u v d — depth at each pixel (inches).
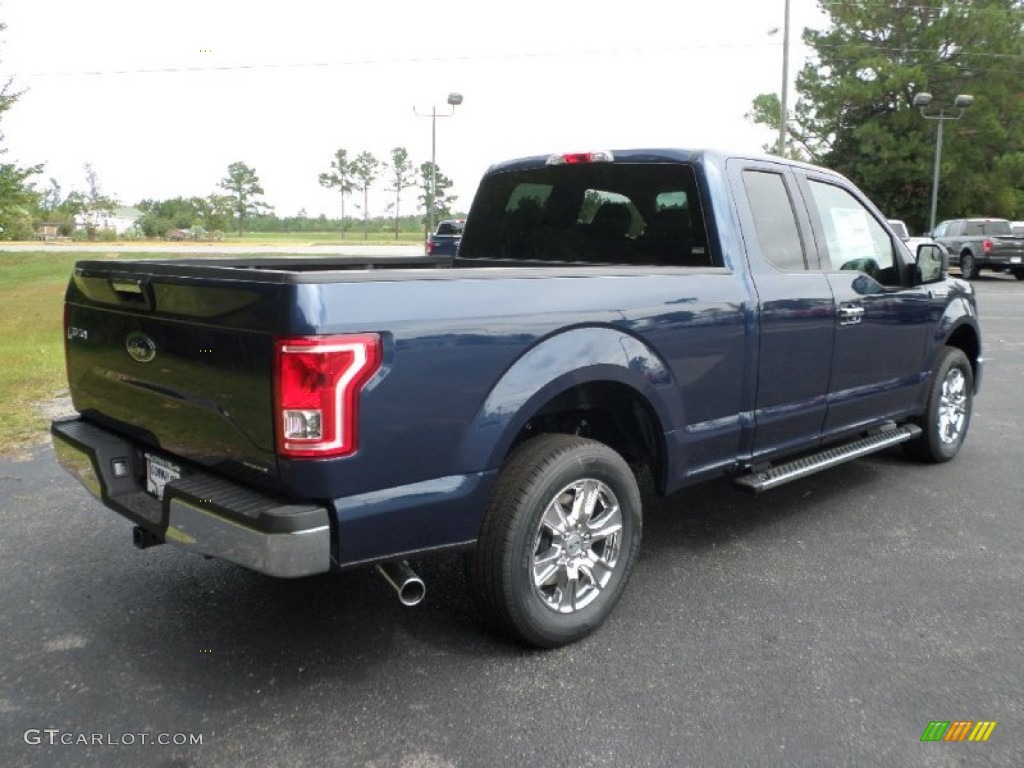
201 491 119.3
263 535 109.6
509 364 126.4
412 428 116.6
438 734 116.1
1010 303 732.7
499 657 136.7
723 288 160.1
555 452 134.3
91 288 142.9
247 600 156.6
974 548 183.8
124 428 143.5
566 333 133.9
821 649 139.7
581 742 114.5
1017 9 1493.6
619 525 145.1
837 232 197.2
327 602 155.9
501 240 209.6
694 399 156.9
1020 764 110.9
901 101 1498.5
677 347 151.1
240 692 126.3
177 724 118.1
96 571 168.7
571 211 192.5
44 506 206.2
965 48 1462.8
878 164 1507.1
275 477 112.7
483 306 123.4
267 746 113.3
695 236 169.2
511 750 112.7
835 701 124.6
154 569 169.9
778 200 180.7
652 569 172.2
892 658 136.9
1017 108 1464.1
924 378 228.1
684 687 128.1
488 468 125.3
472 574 132.2
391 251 1646.2
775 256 176.7
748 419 169.5
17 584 162.6
